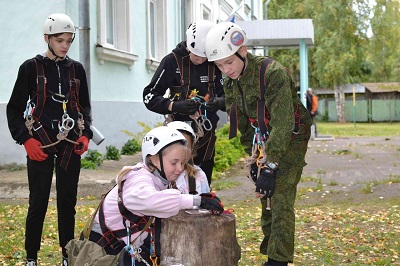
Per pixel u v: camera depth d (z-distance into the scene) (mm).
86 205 9391
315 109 26391
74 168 5820
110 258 3797
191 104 5898
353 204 9969
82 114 5922
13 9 12258
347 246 7254
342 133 33250
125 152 14859
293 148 5207
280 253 5180
